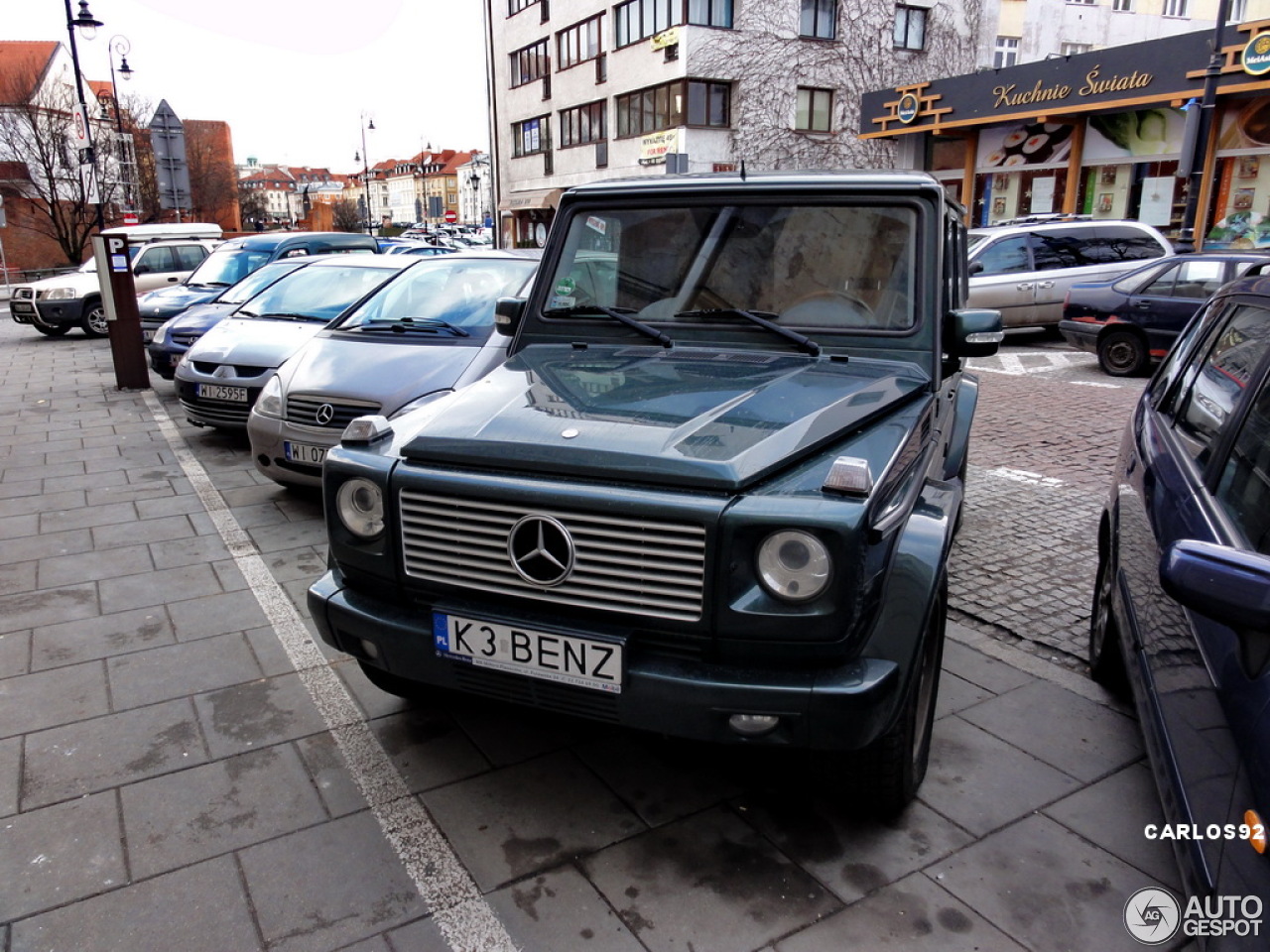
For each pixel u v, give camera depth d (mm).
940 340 3078
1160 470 2961
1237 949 1588
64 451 7418
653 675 2232
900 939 2289
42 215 37125
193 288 12414
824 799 2861
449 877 2514
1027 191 23109
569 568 2293
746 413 2521
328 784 2936
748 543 2145
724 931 2314
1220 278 9734
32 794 2871
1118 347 10414
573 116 36406
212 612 4254
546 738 3211
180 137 12906
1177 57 18203
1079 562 4910
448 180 128500
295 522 5570
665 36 29328
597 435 2402
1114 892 2453
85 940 2281
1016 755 3102
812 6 30562
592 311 3453
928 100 23984
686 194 3396
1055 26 33625
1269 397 2361
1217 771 1838
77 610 4273
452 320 5996
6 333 17891
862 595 2174
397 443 2639
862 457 2393
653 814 2787
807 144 31312
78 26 20188
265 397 5652
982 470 6762
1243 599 1622
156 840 2660
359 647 2691
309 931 2316
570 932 2312
